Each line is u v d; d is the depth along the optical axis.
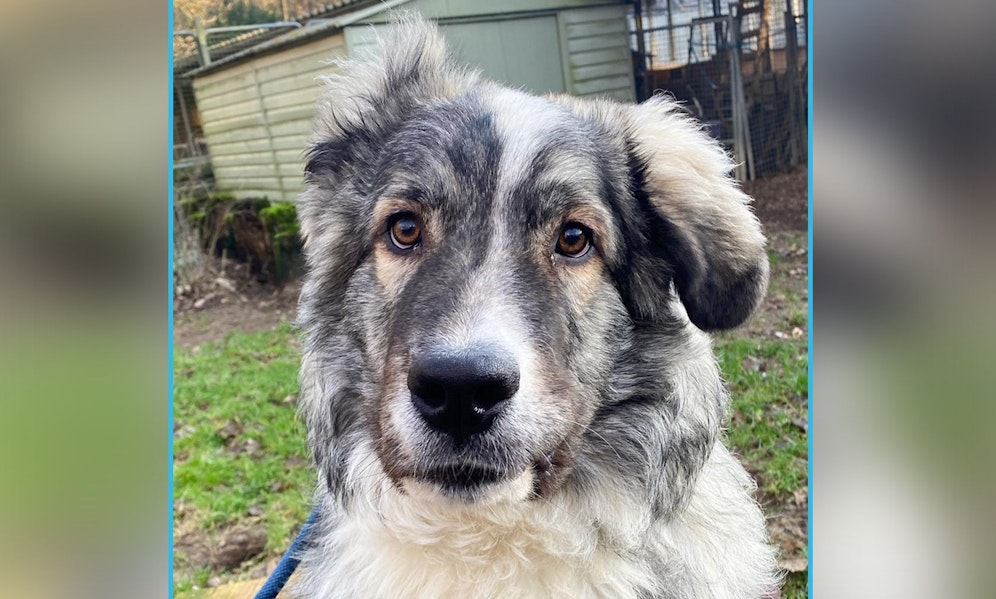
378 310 0.35
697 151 0.40
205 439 0.75
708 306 0.39
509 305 0.31
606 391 0.36
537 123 0.36
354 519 0.36
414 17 0.46
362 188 0.38
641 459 0.36
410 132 0.37
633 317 0.37
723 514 0.40
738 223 0.39
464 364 0.28
